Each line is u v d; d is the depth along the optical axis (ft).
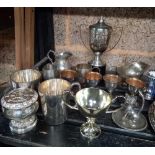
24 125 2.28
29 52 3.23
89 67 3.14
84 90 2.36
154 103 2.66
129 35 3.45
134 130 2.29
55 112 2.33
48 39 3.53
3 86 3.04
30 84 2.57
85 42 3.69
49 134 2.28
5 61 3.16
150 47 3.43
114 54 3.62
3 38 3.07
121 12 3.35
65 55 3.30
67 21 3.65
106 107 2.14
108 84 2.78
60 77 2.92
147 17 3.27
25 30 3.09
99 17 3.48
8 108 2.10
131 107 2.56
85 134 2.25
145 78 2.97
